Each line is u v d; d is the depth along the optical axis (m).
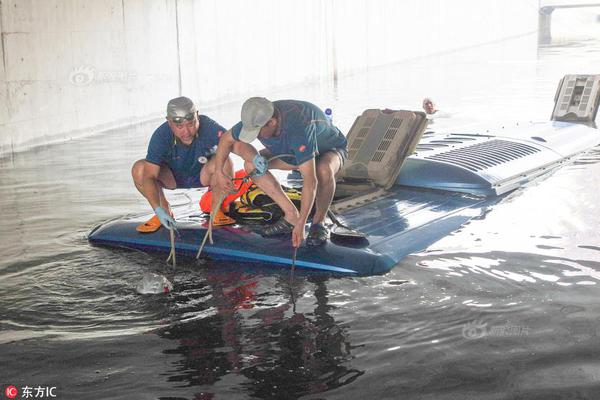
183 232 4.61
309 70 17.91
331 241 4.29
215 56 13.88
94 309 3.55
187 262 4.27
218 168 4.30
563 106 8.52
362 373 2.80
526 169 6.08
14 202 6.07
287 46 16.77
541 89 13.26
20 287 3.88
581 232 4.52
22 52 9.20
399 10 23.09
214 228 4.63
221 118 11.55
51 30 9.71
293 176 6.54
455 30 27.78
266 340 3.13
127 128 11.01
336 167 4.34
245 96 14.95
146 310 3.53
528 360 2.86
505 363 2.84
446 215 4.96
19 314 3.50
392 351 2.98
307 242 4.26
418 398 2.60
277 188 4.23
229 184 4.31
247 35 15.03
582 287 3.63
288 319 3.35
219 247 4.35
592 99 8.38
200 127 4.47
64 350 3.08
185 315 3.44
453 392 2.63
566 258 4.06
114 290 3.82
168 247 4.48
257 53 15.48
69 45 10.07
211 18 13.69
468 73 17.42
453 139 6.99
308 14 17.75
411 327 3.21
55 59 9.80
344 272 3.97
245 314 3.44
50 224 5.27
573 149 6.99
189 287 3.83
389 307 3.46
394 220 4.81
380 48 21.88
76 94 10.26
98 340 3.18
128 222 4.90
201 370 2.87
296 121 4.03
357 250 4.14
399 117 5.72
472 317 3.30
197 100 13.34
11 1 8.98
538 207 5.13
